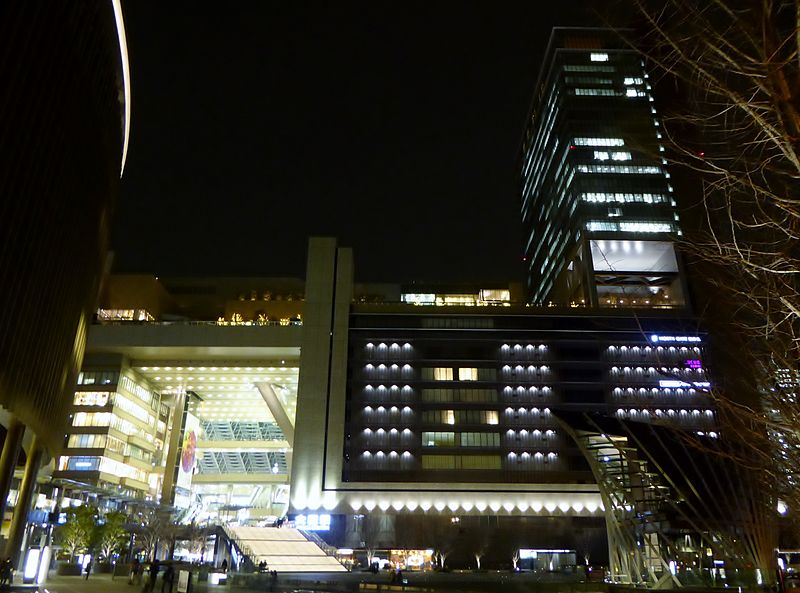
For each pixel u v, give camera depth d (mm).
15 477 76062
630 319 117938
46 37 40719
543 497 104938
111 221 65812
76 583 44750
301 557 75312
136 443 124500
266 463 176750
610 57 152000
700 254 8078
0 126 36125
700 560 36062
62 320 50938
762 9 6215
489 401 111188
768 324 8148
